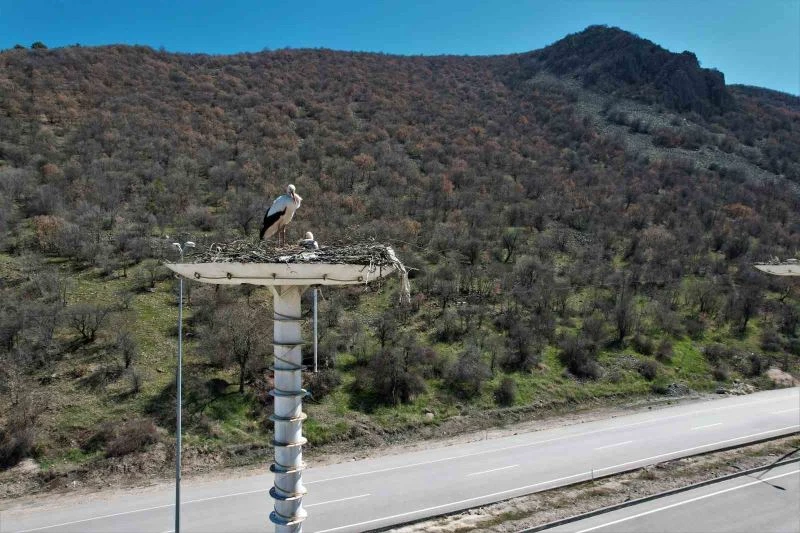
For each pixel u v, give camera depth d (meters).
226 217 43.56
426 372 31.27
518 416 30.34
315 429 26.66
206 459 24.16
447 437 27.91
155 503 20.83
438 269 41.31
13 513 20.12
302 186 51.59
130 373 27.23
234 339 27.77
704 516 19.92
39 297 31.50
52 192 41.78
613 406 32.56
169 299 33.59
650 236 52.47
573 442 27.11
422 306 37.66
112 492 21.78
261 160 57.16
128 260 36.59
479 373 31.22
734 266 50.53
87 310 29.11
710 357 38.25
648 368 35.50
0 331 27.30
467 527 18.88
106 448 23.67
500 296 39.62
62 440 23.62
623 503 20.56
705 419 30.50
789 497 21.33
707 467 23.92
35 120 58.28
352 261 9.12
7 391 25.27
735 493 21.66
